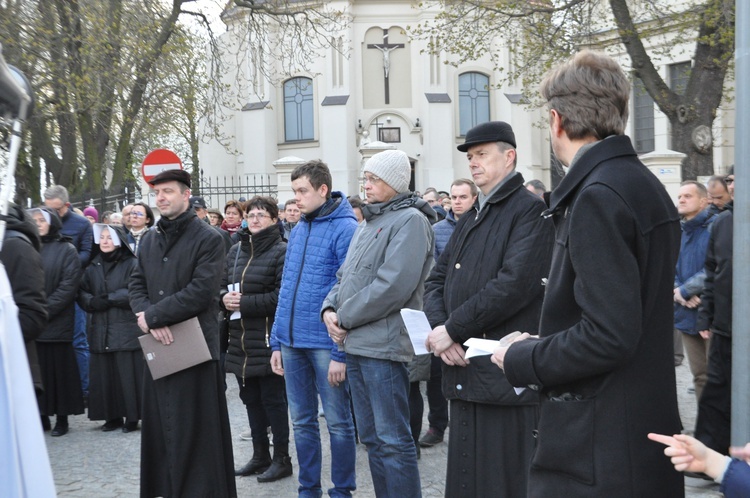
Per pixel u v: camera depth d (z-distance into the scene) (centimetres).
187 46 1902
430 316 384
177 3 1847
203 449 468
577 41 1664
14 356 252
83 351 849
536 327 348
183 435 463
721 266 507
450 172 3516
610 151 227
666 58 2298
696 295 611
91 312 725
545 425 233
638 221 217
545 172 3581
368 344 409
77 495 540
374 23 3562
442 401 641
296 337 481
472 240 365
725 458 198
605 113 229
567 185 229
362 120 3575
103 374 723
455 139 3600
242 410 796
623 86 232
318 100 3578
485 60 3603
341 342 423
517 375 233
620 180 220
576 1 1631
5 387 248
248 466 575
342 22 3456
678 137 1628
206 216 1066
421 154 3559
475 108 3606
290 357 489
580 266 217
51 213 716
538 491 235
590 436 222
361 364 416
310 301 479
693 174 1606
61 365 715
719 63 1570
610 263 213
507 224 354
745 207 256
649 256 220
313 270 481
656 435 202
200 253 470
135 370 721
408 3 3556
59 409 714
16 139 294
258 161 3584
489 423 353
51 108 1678
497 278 347
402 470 412
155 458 477
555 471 230
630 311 211
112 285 718
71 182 2041
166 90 1938
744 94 257
